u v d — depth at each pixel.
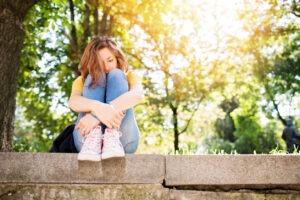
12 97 4.39
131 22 9.08
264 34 12.33
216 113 15.35
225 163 2.30
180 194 2.31
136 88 2.53
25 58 7.64
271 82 15.09
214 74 12.43
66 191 2.24
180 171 2.29
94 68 2.49
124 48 9.91
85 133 2.32
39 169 2.24
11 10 4.46
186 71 11.45
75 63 9.01
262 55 13.41
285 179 2.28
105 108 2.28
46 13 6.89
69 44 9.27
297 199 2.35
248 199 2.35
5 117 4.25
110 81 2.45
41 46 9.31
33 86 9.33
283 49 14.41
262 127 18.80
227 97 13.88
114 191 2.26
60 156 2.27
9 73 4.37
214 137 21.16
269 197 2.36
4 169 2.23
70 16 9.09
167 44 9.88
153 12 8.16
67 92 8.95
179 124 14.41
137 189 2.27
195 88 11.93
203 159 2.31
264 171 2.29
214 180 2.28
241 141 17.94
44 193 2.23
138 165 2.29
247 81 14.25
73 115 9.95
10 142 4.29
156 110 12.79
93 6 7.60
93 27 9.66
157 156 2.31
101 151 2.29
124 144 2.45
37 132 10.55
